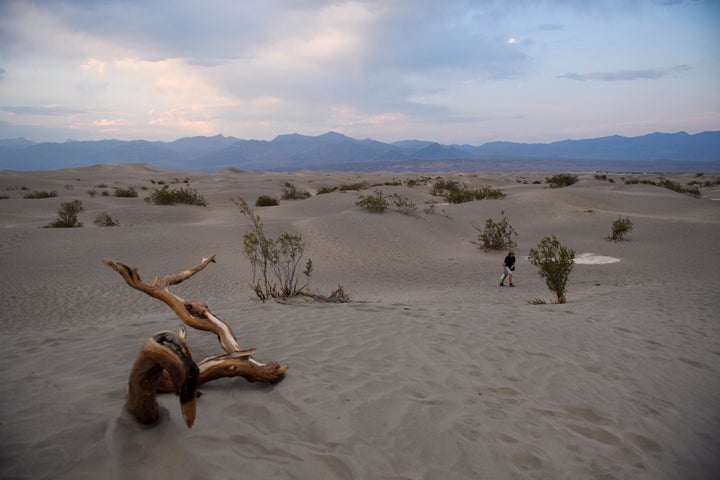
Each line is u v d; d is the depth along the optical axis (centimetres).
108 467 260
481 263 2055
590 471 325
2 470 253
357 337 607
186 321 440
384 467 298
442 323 714
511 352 578
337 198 3775
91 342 528
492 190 4066
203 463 275
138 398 285
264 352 520
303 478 276
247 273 1627
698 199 3856
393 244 2294
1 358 464
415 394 421
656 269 1767
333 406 376
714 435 406
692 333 744
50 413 321
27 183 6041
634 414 425
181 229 2206
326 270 1781
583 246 2362
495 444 344
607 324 781
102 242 1897
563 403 433
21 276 1466
